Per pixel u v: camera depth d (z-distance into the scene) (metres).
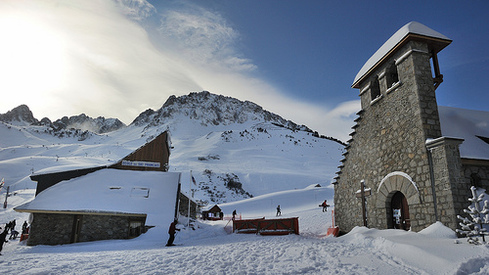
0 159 185.38
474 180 12.10
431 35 13.26
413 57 13.21
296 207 53.75
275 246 11.71
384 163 14.65
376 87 16.56
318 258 8.88
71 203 22.48
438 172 11.32
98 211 22.06
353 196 17.41
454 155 11.15
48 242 21.44
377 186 15.05
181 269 8.20
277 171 143.88
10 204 61.94
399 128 13.74
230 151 189.75
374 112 15.95
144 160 28.72
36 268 8.69
